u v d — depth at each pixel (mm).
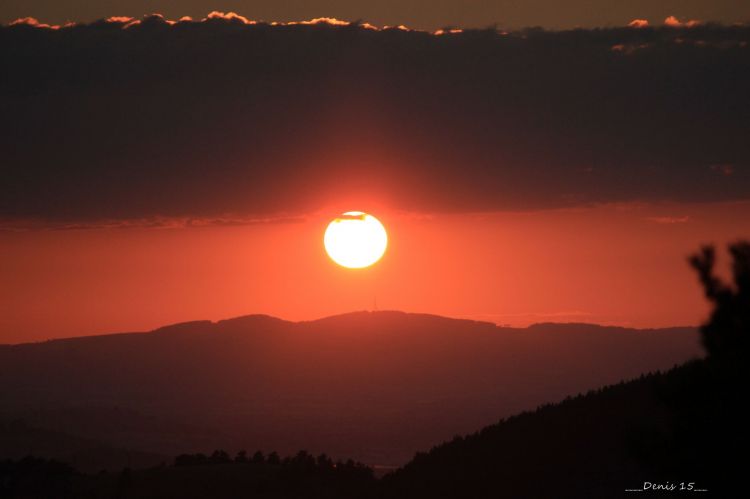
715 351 83438
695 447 82312
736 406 81938
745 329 82500
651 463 84062
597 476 167125
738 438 81625
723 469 80812
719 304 83188
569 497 164250
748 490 80188
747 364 82062
